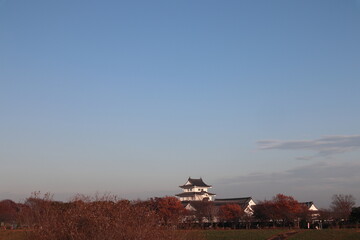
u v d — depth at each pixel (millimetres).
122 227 21016
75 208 22797
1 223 55281
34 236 22297
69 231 21344
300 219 95188
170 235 22484
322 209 111750
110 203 22688
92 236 21047
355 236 57844
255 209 98188
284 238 57594
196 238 25578
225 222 97188
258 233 64875
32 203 24125
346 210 96750
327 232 64625
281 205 94312
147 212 22578
